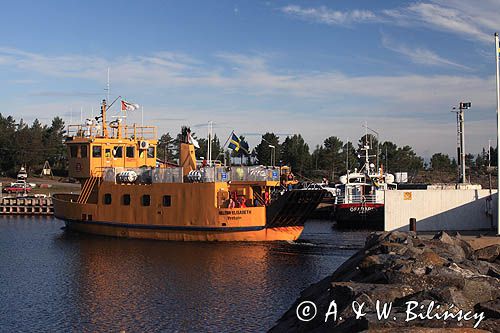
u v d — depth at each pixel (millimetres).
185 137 47062
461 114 53719
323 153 122688
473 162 130750
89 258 34781
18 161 118312
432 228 37312
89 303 24031
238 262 32938
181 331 20078
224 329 20219
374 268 18016
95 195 47156
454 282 14648
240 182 41844
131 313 22438
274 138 122938
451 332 11695
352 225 52500
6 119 144375
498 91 30500
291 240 41969
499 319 12812
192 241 41281
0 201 68312
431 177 119062
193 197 41031
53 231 49281
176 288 26578
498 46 30453
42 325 21031
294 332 17109
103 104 50250
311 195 39781
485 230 35781
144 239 42875
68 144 48875
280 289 26234
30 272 30750
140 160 50281
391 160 133625
